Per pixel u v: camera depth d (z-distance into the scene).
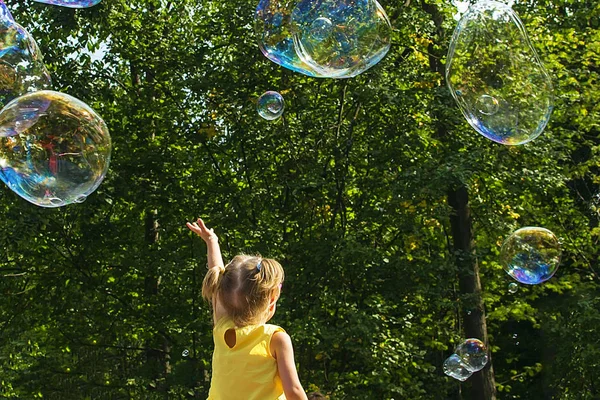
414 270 11.03
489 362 11.98
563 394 13.30
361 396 10.55
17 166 4.12
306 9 4.80
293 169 11.63
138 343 12.97
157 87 12.03
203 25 12.05
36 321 11.99
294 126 11.57
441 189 10.64
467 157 10.95
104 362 12.59
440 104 11.37
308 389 10.75
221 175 11.83
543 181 11.66
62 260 11.66
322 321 10.39
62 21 11.02
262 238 11.08
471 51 4.77
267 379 2.70
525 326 15.34
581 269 13.78
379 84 11.07
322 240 10.96
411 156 11.55
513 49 4.75
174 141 11.84
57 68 11.32
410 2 12.40
